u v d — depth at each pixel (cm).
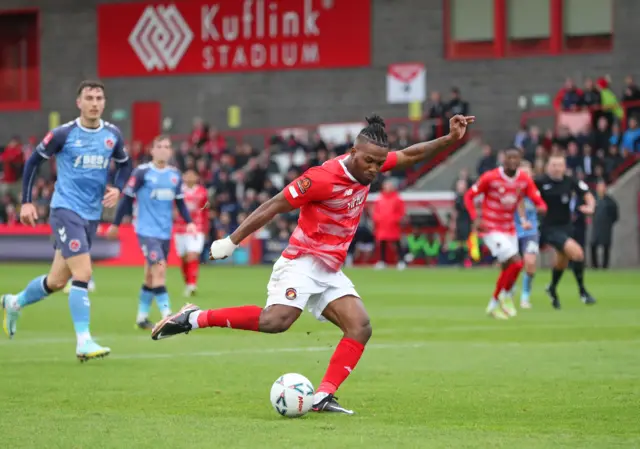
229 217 6912
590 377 1997
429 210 6744
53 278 2239
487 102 7675
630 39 7331
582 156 6419
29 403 1709
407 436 1409
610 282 4966
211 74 8356
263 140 8238
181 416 1578
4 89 8931
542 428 1480
